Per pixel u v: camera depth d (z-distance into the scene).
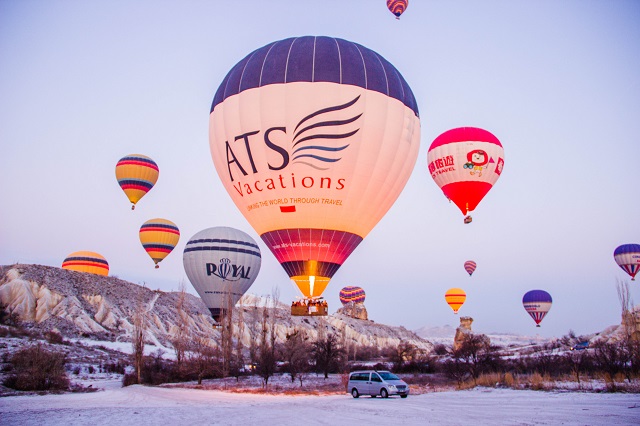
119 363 55.78
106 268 102.50
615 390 21.75
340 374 53.38
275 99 27.64
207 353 55.50
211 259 56.53
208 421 15.26
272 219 28.47
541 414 14.89
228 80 30.02
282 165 27.56
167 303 96.25
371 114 27.97
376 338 123.38
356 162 27.80
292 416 16.02
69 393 34.19
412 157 30.64
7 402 26.19
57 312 78.62
